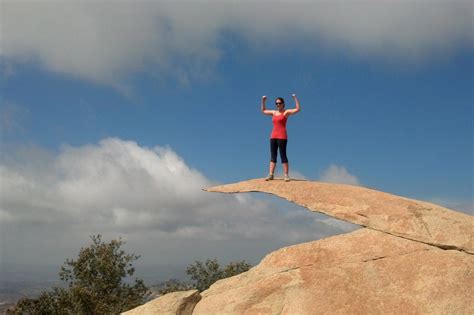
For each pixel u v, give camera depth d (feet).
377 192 54.85
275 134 58.08
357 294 45.93
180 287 157.38
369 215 50.75
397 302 44.65
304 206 52.39
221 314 48.55
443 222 49.52
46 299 136.26
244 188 56.75
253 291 49.08
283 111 58.75
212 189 58.75
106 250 149.59
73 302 132.46
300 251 51.83
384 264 47.67
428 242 48.19
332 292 46.60
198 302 52.01
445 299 43.96
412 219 50.06
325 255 50.34
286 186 55.83
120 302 140.97
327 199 52.90
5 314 135.54
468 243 47.47
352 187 56.08
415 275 46.16
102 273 147.74
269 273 50.65
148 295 156.25
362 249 49.67
